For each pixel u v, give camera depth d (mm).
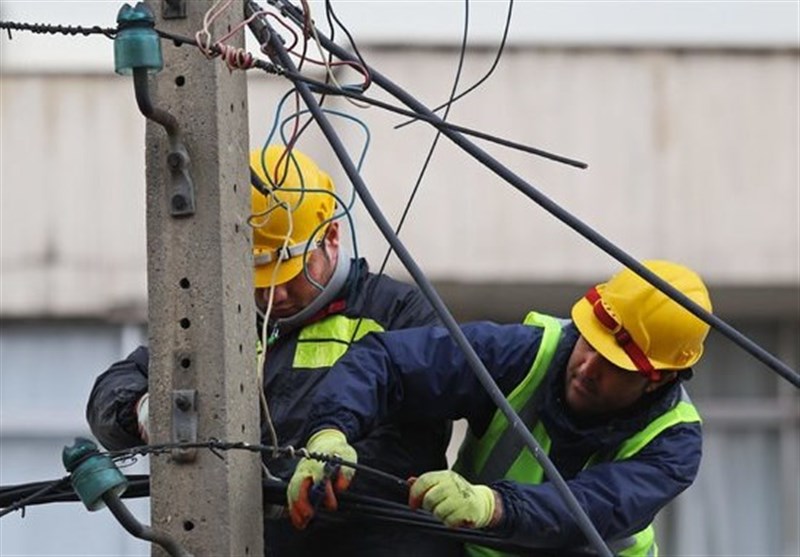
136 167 26281
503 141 11695
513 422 11117
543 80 26375
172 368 11289
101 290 26125
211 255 11297
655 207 26438
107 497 11047
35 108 26266
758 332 27297
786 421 27344
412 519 11875
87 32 11398
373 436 12352
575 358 12430
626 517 12062
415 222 26094
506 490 11805
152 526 11273
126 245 26203
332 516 11922
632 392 12406
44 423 26078
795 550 27312
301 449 11641
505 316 26781
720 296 26828
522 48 26359
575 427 12438
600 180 26406
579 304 12719
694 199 26500
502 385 12414
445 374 12172
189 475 11266
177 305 11312
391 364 12102
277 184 12234
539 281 26188
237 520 11305
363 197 11320
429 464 12516
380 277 12875
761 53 26688
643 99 26531
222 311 11281
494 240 26188
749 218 26562
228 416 11258
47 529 25656
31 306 26094
